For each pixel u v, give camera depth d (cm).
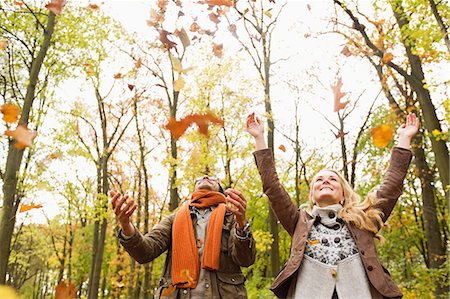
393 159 334
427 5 731
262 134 334
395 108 1066
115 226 1681
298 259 291
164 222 377
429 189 1088
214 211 364
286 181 1656
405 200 1463
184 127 214
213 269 332
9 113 209
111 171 1933
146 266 1642
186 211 367
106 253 2173
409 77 865
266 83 1284
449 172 823
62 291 188
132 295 1911
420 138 1125
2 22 980
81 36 1077
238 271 350
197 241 352
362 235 296
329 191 322
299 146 1647
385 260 1333
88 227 2327
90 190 1498
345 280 279
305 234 302
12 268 2138
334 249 292
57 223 2267
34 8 1005
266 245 1045
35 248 2520
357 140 1429
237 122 1193
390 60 844
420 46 758
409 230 1457
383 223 304
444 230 1347
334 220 306
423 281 998
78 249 2284
